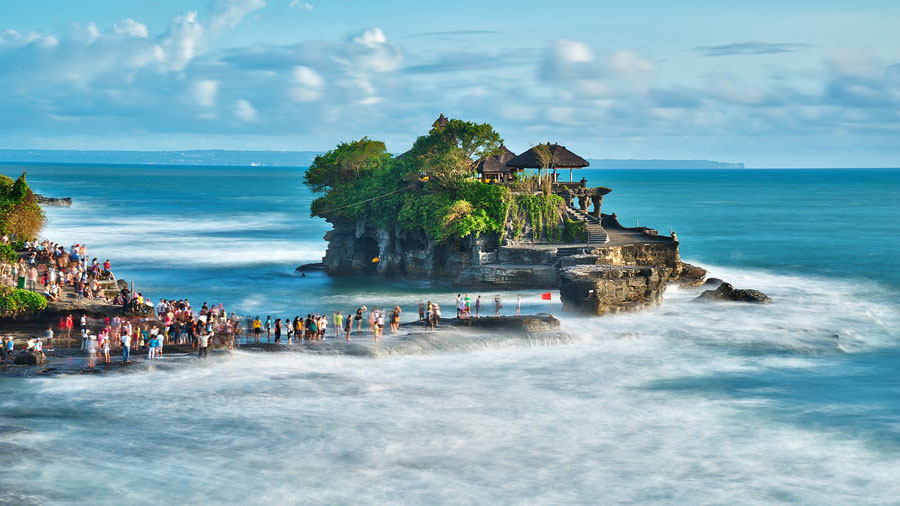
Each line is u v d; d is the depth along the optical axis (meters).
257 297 82.38
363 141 108.75
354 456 38.12
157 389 46.59
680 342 60.72
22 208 85.06
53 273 63.00
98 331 57.69
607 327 64.38
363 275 99.12
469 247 90.19
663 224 175.50
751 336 62.31
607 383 50.53
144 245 130.00
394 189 97.88
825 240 142.00
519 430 42.03
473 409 45.00
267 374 50.19
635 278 71.94
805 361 56.34
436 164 93.50
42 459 36.56
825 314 72.12
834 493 34.97
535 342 59.06
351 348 54.75
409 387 48.75
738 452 39.47
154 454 37.72
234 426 41.41
